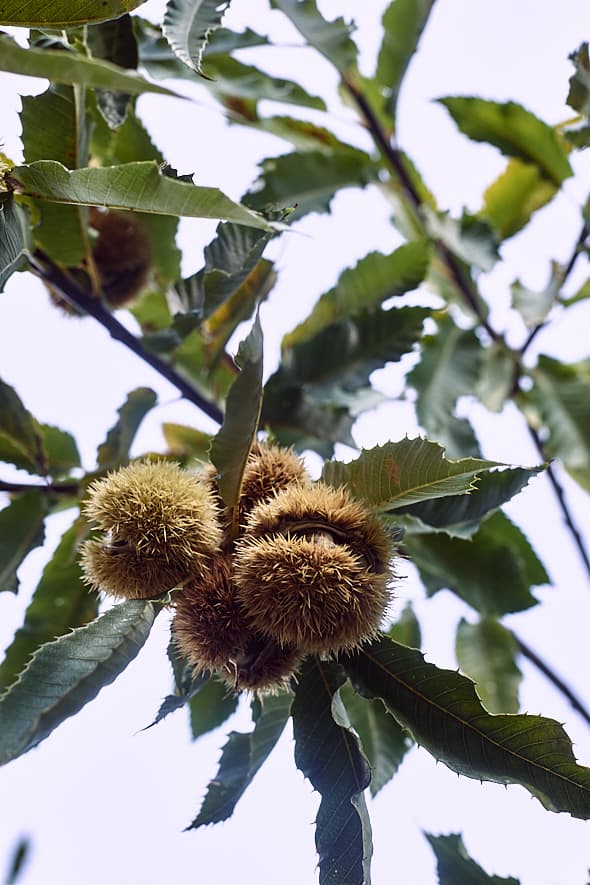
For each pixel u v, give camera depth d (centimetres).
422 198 116
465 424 105
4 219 73
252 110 108
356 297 102
